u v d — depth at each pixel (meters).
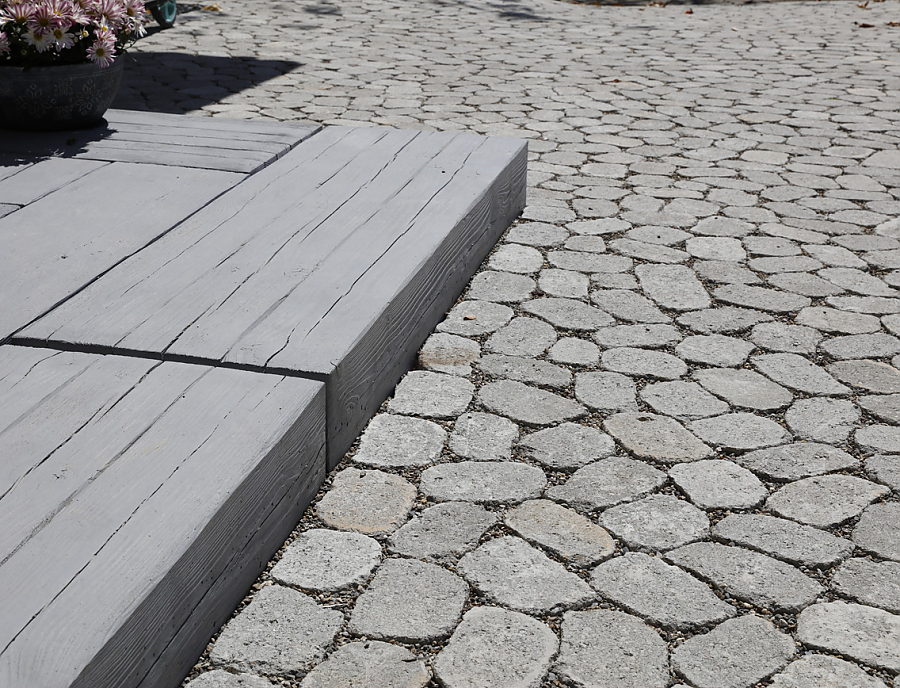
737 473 2.67
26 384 2.39
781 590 2.21
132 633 1.68
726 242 4.41
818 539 2.39
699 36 10.35
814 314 3.69
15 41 4.46
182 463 2.08
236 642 2.03
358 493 2.55
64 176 4.07
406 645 2.04
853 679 1.96
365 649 2.02
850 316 3.67
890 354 3.37
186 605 1.88
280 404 2.34
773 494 2.58
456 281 3.76
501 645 2.04
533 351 3.37
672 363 3.30
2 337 2.64
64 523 1.87
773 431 2.88
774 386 3.15
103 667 1.60
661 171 5.46
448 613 2.13
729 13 12.09
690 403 3.04
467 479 2.63
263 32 10.00
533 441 2.82
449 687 1.93
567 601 2.17
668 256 4.25
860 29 10.66
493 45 9.62
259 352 2.58
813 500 2.55
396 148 4.66
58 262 3.16
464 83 7.77
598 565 2.30
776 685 1.94
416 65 8.49
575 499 2.55
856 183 5.25
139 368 2.50
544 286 3.93
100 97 4.77
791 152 5.84
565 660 2.00
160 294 2.93
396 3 12.16
